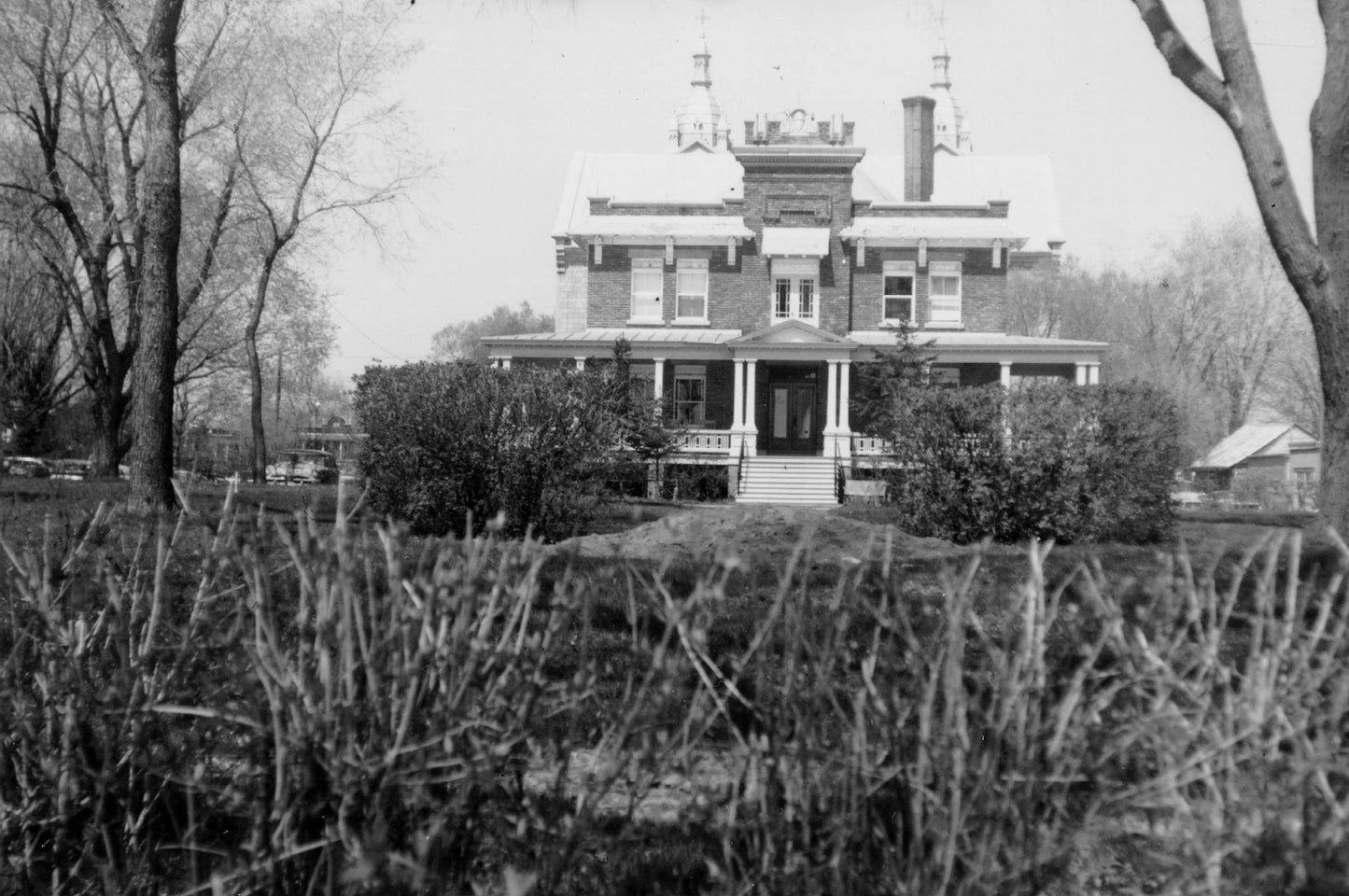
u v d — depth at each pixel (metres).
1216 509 33.78
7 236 32.09
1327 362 12.66
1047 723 2.76
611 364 33.97
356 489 15.73
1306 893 2.72
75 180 31.62
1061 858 2.75
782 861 2.83
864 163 51.41
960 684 2.78
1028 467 15.34
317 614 2.94
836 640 2.95
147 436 14.82
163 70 15.27
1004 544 15.36
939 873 2.72
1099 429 15.53
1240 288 64.00
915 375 32.69
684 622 3.00
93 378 31.70
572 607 2.92
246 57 30.92
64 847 3.27
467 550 2.93
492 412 14.96
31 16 27.61
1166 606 3.11
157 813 3.51
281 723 2.87
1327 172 12.59
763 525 12.33
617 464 16.36
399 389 15.43
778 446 38.84
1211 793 2.86
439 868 2.83
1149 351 65.00
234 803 3.05
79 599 3.53
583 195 47.75
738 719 4.27
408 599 3.35
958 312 39.06
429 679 2.92
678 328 39.53
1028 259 51.31
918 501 16.17
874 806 2.95
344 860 2.82
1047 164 54.09
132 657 3.29
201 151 31.72
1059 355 36.28
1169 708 2.84
